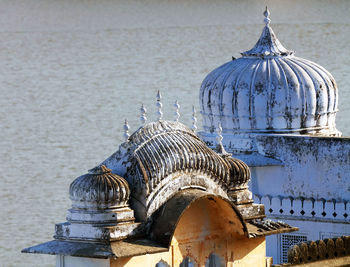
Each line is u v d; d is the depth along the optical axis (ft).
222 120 157.07
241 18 615.98
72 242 99.30
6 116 340.39
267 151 151.02
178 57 486.38
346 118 328.90
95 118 335.88
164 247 99.30
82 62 475.31
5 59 484.33
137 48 520.42
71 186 99.25
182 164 103.91
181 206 100.99
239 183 111.34
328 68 441.27
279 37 541.75
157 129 105.40
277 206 149.69
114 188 98.27
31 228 204.54
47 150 284.20
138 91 393.91
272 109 153.79
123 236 98.68
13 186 240.32
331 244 120.57
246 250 110.93
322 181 147.23
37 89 398.01
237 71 156.56
